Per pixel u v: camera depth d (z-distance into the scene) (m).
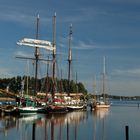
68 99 124.81
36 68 115.56
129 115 113.75
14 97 108.75
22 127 68.00
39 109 100.50
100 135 59.75
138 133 63.16
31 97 105.88
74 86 152.12
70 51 137.62
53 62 122.50
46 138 54.59
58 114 106.12
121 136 58.72
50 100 115.88
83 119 92.06
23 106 98.38
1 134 58.09
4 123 74.81
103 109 156.12
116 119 95.00
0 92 106.62
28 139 52.91
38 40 118.75
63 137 56.31
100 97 170.88
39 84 127.12
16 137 54.84
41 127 69.75
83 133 61.94
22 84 114.00
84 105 133.88
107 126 75.00
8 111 94.06
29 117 91.12
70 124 77.25
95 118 96.88
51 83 123.06
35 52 117.06
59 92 129.38
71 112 119.94
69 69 138.12
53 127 70.12
